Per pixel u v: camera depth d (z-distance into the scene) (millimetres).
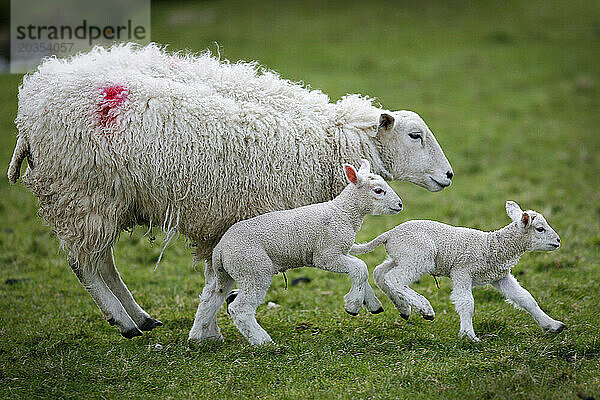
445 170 11656
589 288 13188
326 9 43094
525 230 10188
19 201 20531
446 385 8797
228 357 10031
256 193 10602
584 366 9227
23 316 12578
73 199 10297
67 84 10203
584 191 20641
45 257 16438
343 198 10250
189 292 14195
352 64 33531
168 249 17016
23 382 9328
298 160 10812
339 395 8711
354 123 11359
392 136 11484
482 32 38812
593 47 36344
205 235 10789
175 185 10273
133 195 10320
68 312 12852
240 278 9984
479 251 10242
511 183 21641
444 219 18641
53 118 10109
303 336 11039
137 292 14078
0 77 31812
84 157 10102
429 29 39469
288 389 8992
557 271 14320
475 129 26812
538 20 40812
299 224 10039
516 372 8836
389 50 35875
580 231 17016
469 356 9734
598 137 26109
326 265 10117
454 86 31391
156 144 10094
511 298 10602
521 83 31953
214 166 10320
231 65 11328
